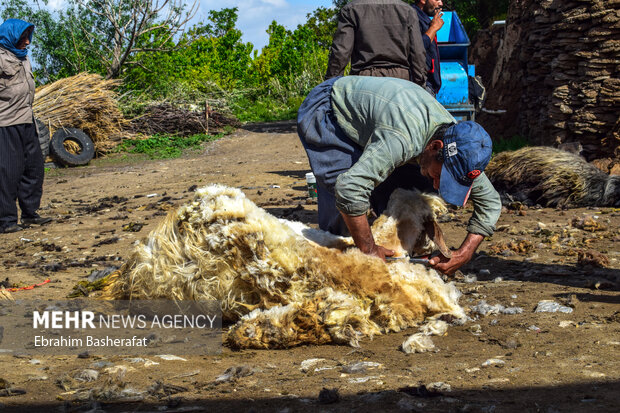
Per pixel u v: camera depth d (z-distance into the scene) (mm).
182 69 29391
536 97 12469
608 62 10031
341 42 5844
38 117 17781
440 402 2453
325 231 3924
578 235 6266
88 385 2818
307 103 4004
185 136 22672
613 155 10086
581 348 3090
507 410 2324
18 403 2576
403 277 3598
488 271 4969
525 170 8219
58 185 14289
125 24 25688
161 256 3797
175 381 2893
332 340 3414
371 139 3447
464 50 10992
